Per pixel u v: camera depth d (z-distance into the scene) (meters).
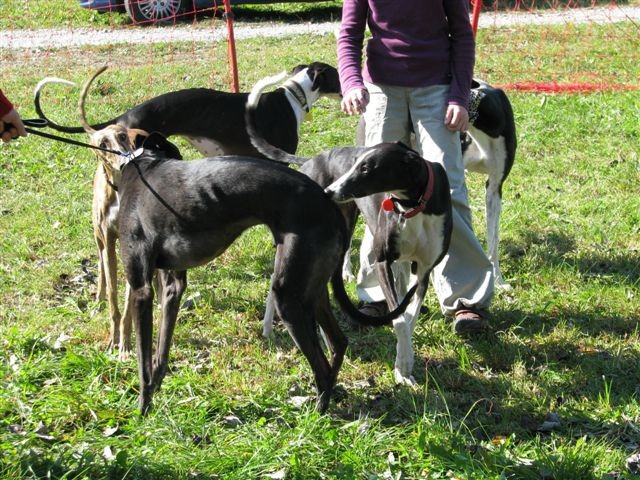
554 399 4.17
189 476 3.41
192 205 3.75
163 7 15.50
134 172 3.96
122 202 3.95
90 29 15.20
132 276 3.92
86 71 11.87
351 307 3.97
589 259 5.86
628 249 6.04
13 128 3.67
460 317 4.83
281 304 3.70
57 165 7.89
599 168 7.68
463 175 4.78
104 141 4.25
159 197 3.82
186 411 3.93
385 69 4.62
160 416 3.83
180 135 5.93
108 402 4.03
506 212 6.66
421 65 4.57
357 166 4.07
